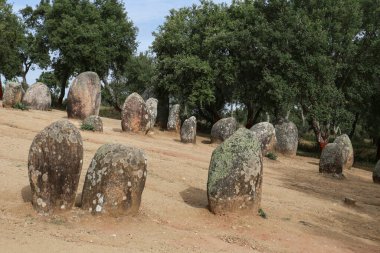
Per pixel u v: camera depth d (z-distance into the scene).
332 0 31.02
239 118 45.84
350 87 32.59
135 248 7.64
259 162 10.29
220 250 8.16
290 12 30.53
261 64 31.17
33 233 7.70
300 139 45.75
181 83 34.22
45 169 8.61
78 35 40.59
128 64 47.72
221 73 33.75
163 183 12.80
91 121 21.69
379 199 16.11
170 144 23.22
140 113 23.64
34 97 30.38
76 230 8.15
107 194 8.79
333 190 16.86
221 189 10.05
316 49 29.77
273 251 8.60
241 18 35.38
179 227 9.25
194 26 36.47
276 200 13.13
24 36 45.59
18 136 16.91
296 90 29.58
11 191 9.79
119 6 46.06
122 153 8.88
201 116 40.81
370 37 31.92
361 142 48.59
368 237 10.88
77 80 25.64
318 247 9.23
